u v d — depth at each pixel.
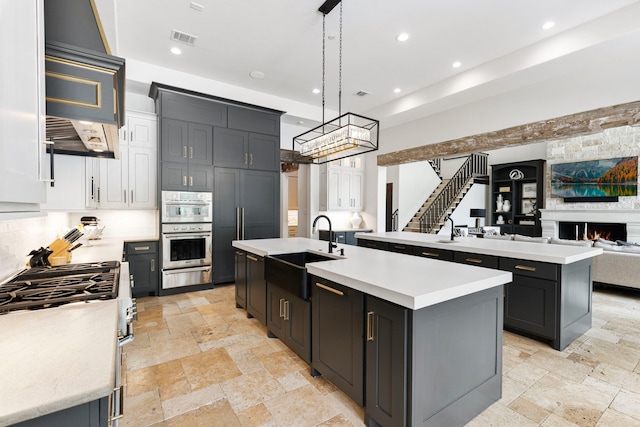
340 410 1.95
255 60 4.15
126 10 3.08
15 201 0.85
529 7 3.03
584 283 3.06
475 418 1.85
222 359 2.58
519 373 2.35
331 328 2.08
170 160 4.40
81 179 3.38
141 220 4.64
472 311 1.80
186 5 3.02
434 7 3.04
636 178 6.71
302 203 7.64
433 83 4.88
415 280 1.78
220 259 4.85
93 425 0.72
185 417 1.87
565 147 7.77
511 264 2.99
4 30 0.78
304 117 5.83
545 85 4.10
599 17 3.16
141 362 2.52
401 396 1.56
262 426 1.80
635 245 4.69
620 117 3.50
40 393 0.66
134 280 4.23
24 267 2.07
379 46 3.77
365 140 3.39
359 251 3.00
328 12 3.11
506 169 9.74
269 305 2.98
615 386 2.18
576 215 7.51
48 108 1.42
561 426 1.79
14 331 0.99
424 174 9.91
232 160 4.93
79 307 1.23
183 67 4.35
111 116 1.56
